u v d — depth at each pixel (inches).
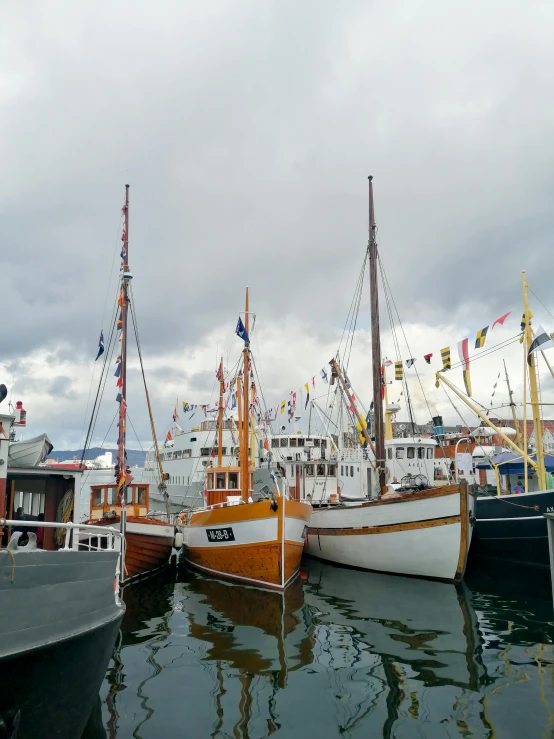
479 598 796.6
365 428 1230.3
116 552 406.9
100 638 356.8
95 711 423.2
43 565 311.9
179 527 1198.3
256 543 885.8
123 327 983.6
